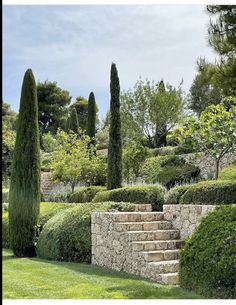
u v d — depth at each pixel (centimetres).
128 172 1700
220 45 905
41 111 3791
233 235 578
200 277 589
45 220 1079
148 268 735
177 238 855
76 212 996
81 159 1934
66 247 950
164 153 2014
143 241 803
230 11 902
